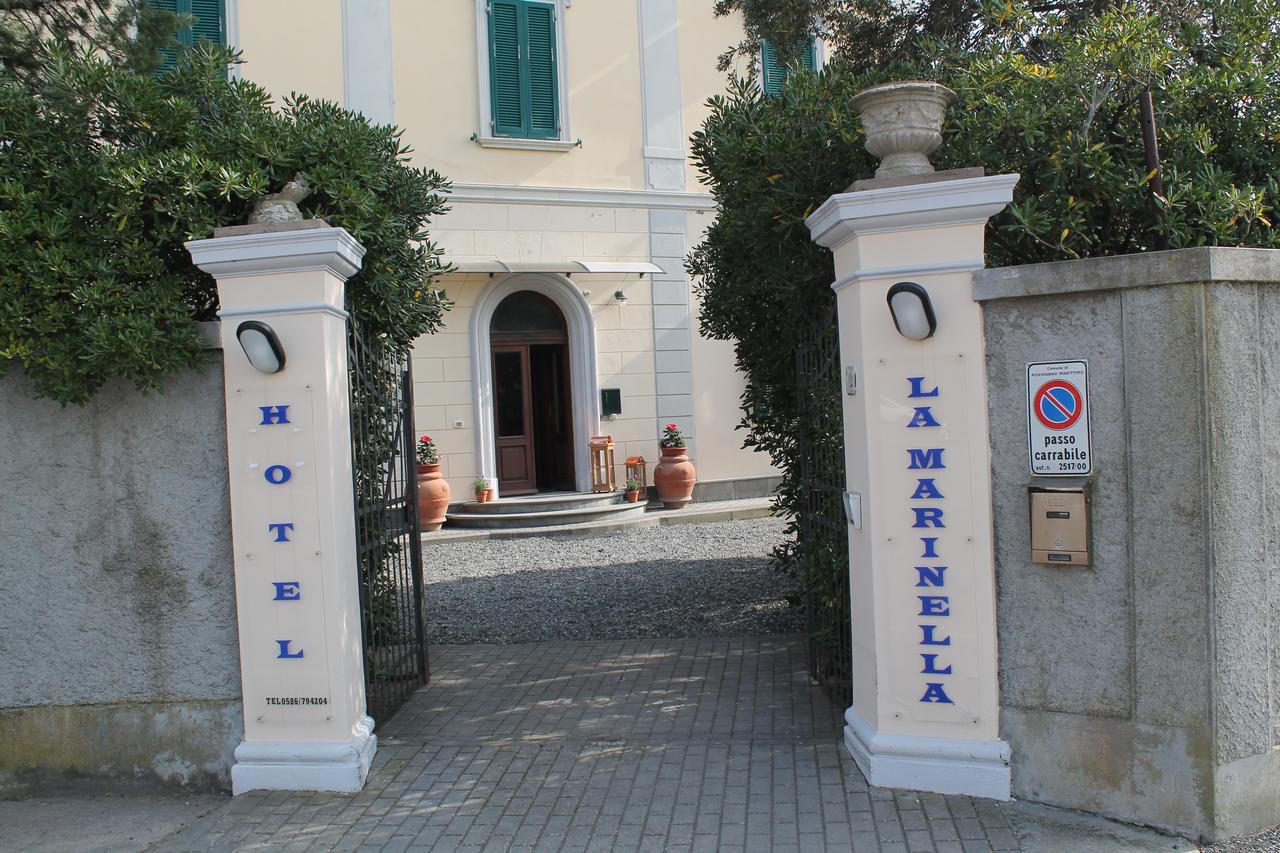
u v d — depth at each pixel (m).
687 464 14.06
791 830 3.95
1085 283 3.87
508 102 13.61
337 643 4.54
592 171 14.04
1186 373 3.73
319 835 4.09
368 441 5.39
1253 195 4.41
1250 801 3.84
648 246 14.30
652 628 7.49
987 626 4.12
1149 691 3.85
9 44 6.60
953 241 4.09
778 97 5.41
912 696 4.25
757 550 10.92
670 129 14.40
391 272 5.46
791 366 6.23
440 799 4.39
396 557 5.96
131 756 4.66
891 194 4.06
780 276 5.19
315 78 12.81
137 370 4.39
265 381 4.53
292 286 4.49
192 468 4.61
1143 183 4.45
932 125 4.23
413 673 6.10
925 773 4.20
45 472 4.64
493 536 12.59
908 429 4.19
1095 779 3.97
